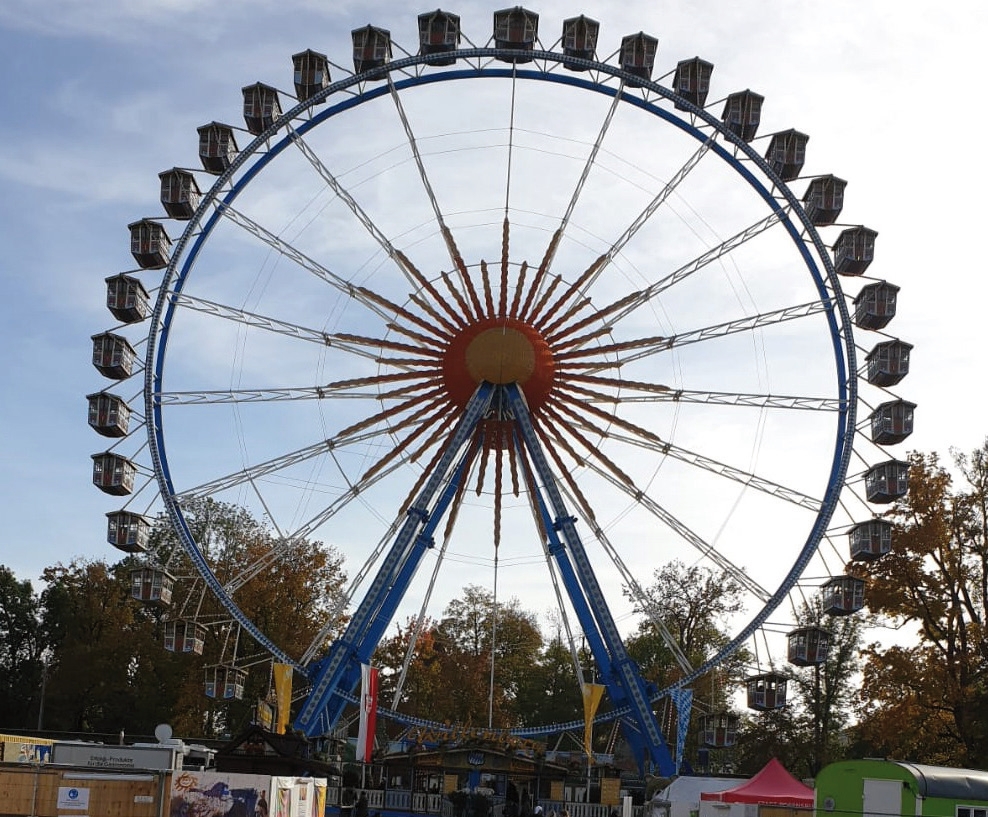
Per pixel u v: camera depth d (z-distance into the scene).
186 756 44.28
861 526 52.56
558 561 51.09
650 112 53.19
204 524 93.69
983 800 33.28
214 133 53.81
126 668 87.50
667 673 94.69
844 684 81.38
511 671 108.38
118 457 52.06
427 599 51.22
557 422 52.06
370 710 47.97
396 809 56.22
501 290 51.94
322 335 51.34
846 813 33.47
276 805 27.77
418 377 51.94
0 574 99.94
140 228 53.41
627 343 51.66
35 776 25.55
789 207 51.94
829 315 51.25
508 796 56.06
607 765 58.69
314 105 52.69
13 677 95.88
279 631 81.88
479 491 51.84
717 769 96.44
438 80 53.19
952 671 62.94
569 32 53.47
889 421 51.41
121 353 52.56
